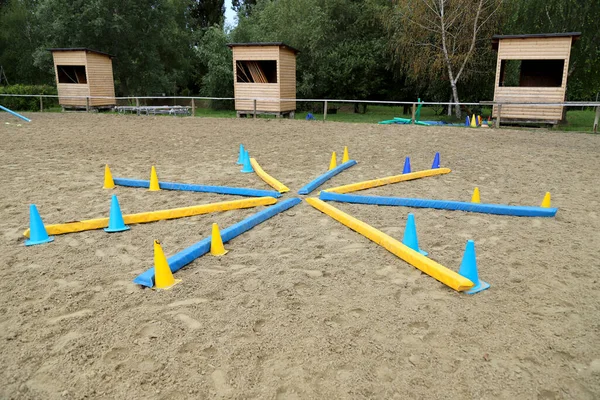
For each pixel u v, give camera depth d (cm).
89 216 482
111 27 2167
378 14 1981
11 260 367
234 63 1650
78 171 713
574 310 289
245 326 269
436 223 464
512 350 247
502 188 621
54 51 1816
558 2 1480
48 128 1284
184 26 3009
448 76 1762
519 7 1563
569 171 735
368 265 360
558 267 355
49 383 221
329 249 393
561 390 216
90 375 227
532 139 1116
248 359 239
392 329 267
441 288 321
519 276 339
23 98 1972
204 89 2405
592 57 1526
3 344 253
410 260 358
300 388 217
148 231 440
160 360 238
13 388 218
